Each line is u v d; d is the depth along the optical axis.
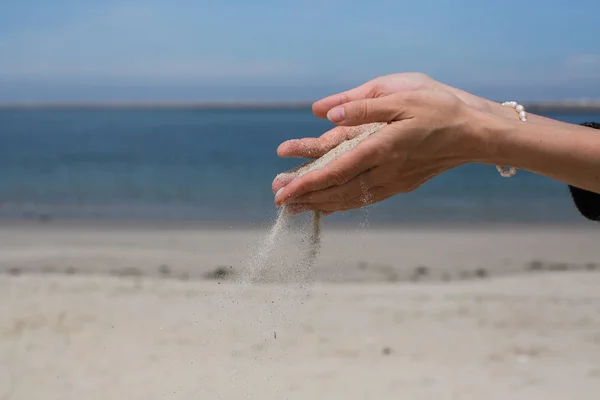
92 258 3.09
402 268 2.85
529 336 1.78
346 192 0.72
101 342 1.69
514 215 5.06
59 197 6.28
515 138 0.65
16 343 1.69
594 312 2.04
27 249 3.40
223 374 1.43
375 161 0.69
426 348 1.67
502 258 3.19
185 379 1.40
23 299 2.14
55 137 17.00
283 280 0.91
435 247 3.50
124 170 9.03
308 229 0.89
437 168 0.69
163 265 2.89
